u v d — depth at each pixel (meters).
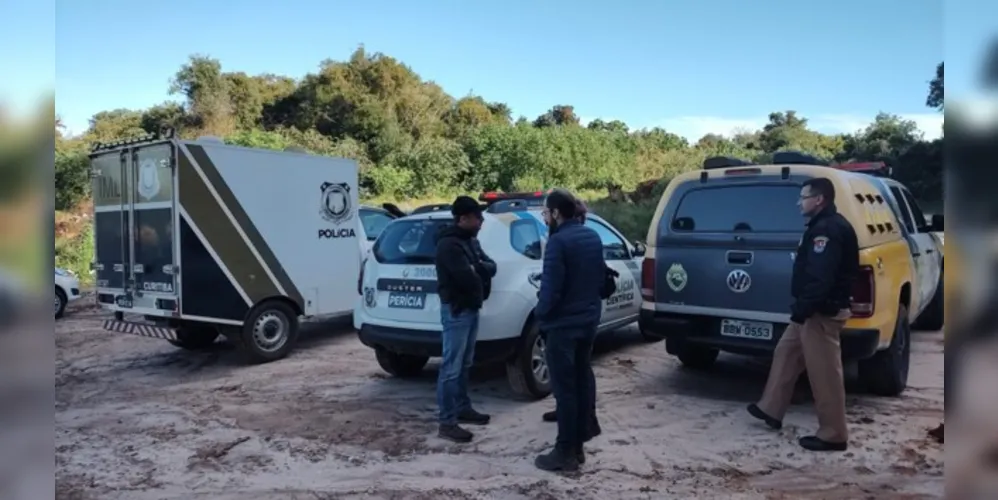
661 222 6.25
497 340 5.95
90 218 18.53
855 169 8.43
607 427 5.40
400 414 5.93
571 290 4.52
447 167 30.67
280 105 36.09
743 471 4.52
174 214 7.29
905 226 6.71
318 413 5.99
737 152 34.19
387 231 6.65
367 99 33.88
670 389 6.47
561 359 4.52
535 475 4.51
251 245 7.91
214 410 6.15
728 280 5.80
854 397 6.02
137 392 6.86
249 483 4.48
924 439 4.98
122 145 7.77
